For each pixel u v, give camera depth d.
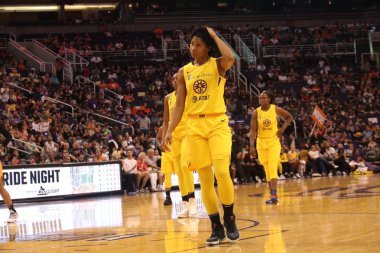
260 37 42.62
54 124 24.36
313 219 9.23
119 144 24.48
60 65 32.75
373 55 41.59
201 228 8.88
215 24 45.25
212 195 7.26
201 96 7.18
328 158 27.98
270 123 12.96
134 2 46.16
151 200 16.62
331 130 31.83
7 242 8.20
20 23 42.34
